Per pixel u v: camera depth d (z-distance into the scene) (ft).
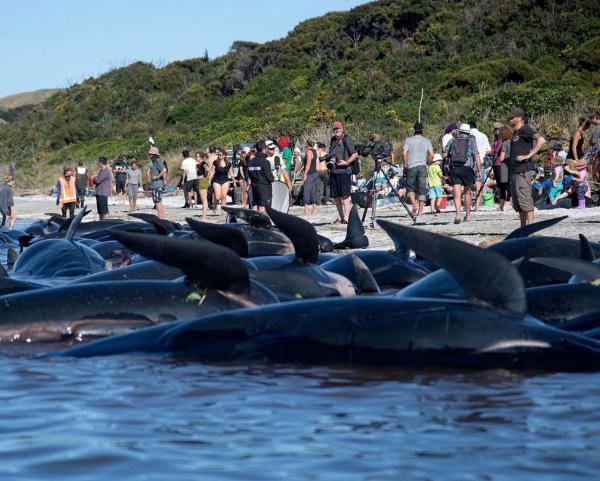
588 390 22.11
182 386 22.77
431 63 256.52
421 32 278.05
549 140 141.59
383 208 115.55
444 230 77.97
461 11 280.10
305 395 21.77
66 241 56.59
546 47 241.96
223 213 129.49
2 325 30.19
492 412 20.03
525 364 24.45
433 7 290.35
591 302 30.30
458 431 18.47
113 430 18.70
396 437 18.01
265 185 97.55
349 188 92.79
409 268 44.32
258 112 295.69
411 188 90.94
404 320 25.53
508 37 254.68
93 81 405.39
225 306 29.48
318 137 203.41
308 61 317.01
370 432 18.42
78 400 21.48
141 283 31.07
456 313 25.31
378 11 301.22
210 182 143.02
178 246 27.02
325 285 35.86
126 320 30.12
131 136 337.72
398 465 16.15
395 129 208.03
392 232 24.72
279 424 19.08
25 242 66.28
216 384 22.97
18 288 36.04
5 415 20.15
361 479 15.39
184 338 27.22
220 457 16.74
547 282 37.76
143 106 362.33
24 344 29.73
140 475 15.75
